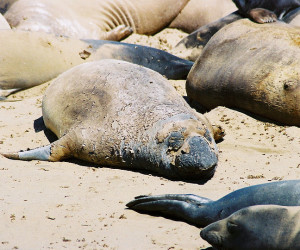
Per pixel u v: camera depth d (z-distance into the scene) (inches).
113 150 1136.8
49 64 1759.4
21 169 1093.8
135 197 893.8
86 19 2207.2
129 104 1182.3
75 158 1206.3
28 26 2068.2
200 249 751.1
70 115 1232.8
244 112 1411.2
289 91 1309.1
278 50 1389.0
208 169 1021.2
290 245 634.2
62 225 822.5
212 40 1544.0
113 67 1289.4
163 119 1117.1
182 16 2315.5
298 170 1084.5
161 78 1278.3
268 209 668.7
